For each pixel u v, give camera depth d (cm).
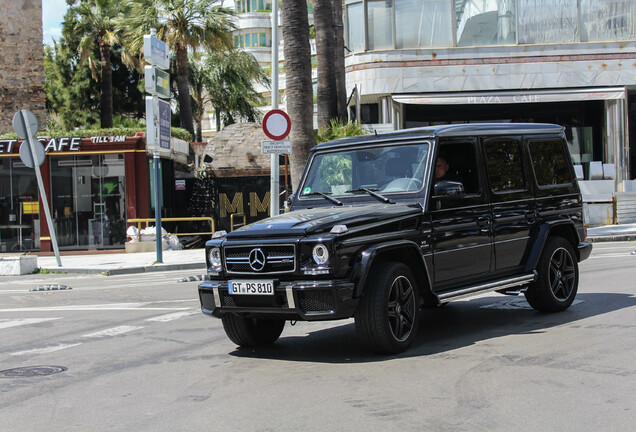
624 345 607
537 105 2675
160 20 3209
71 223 2347
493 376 523
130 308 1002
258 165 2647
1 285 1437
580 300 871
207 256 641
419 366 564
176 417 461
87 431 442
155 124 1706
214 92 5166
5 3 3019
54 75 4600
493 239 716
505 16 2550
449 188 644
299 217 626
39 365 646
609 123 2570
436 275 650
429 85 2533
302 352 651
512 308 845
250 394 510
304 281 574
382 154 702
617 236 2020
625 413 427
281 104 6106
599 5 2548
